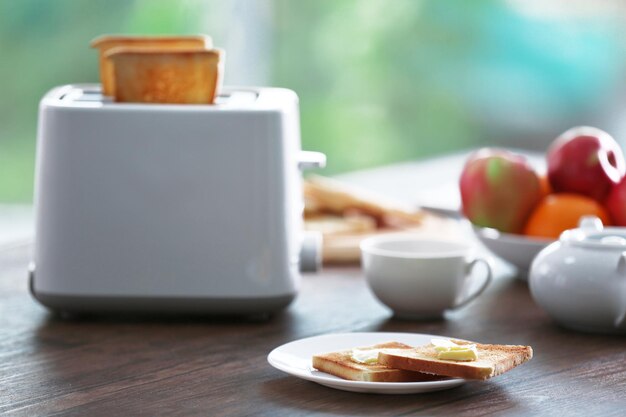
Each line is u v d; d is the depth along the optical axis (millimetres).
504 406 1346
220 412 1334
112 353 1479
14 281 1742
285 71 4012
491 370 1344
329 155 4195
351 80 4172
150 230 1559
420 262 1564
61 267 1563
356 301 1661
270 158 1556
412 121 4301
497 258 1838
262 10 3885
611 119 4258
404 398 1360
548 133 4332
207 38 1710
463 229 2037
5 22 3285
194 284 1560
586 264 1525
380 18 4184
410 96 4281
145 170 1558
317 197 1978
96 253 1562
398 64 4234
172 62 1595
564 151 1758
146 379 1408
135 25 3443
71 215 1562
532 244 1688
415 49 4250
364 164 4258
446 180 2645
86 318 1590
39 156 1580
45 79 3344
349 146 4227
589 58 4258
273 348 1493
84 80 3389
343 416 1325
